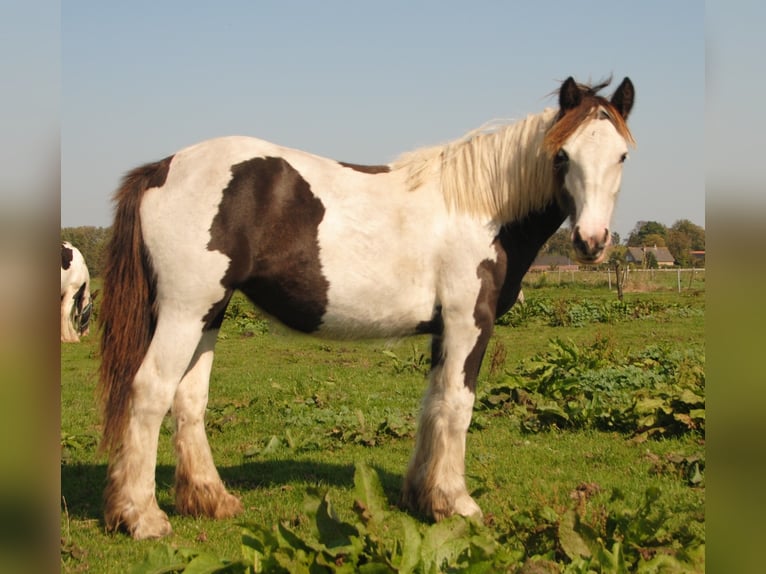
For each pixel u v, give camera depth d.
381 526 3.44
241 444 6.72
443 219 4.58
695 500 5.04
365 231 4.46
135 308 4.23
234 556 3.85
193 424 4.68
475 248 4.59
